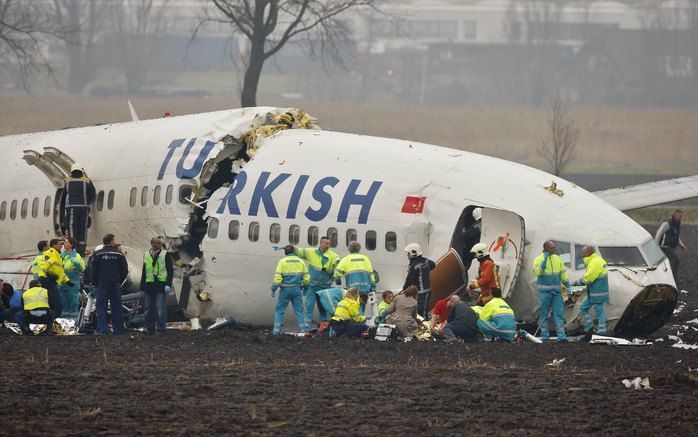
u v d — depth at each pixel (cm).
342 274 10600
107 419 6388
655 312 10656
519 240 10444
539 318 10475
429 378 7925
